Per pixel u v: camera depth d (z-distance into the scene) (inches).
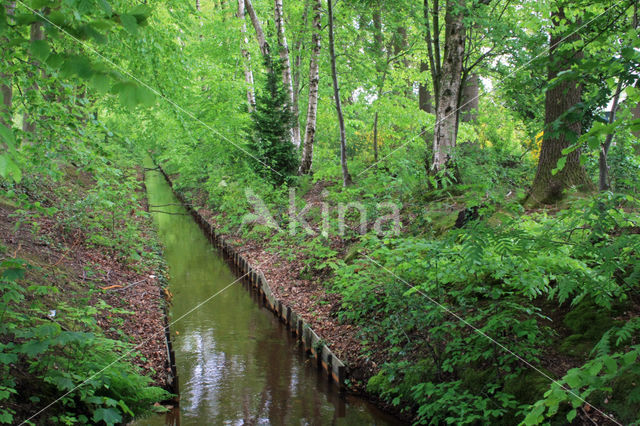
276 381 241.4
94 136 219.1
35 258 261.1
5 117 171.9
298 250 418.9
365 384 225.5
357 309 266.8
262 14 765.9
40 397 153.9
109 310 257.9
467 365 194.5
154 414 198.2
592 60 122.6
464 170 367.9
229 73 552.7
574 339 182.1
